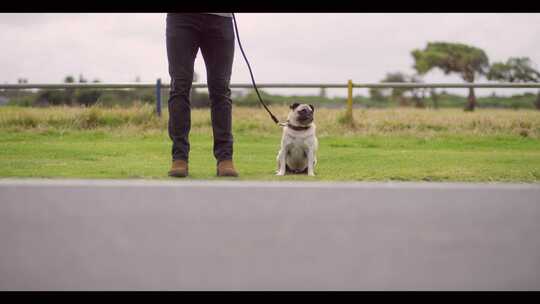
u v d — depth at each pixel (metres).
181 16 5.78
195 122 13.37
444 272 2.11
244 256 2.26
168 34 5.82
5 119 13.20
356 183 4.33
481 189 3.51
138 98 14.13
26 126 13.18
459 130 13.34
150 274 2.06
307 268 2.13
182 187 3.56
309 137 7.21
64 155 8.24
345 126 13.40
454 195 3.33
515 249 2.35
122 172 5.98
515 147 11.60
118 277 2.03
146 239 2.45
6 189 3.41
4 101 14.01
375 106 15.71
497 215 2.88
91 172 5.96
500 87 13.48
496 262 2.19
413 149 10.85
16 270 2.07
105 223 2.67
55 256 2.22
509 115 13.88
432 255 2.28
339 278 2.04
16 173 5.77
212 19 5.86
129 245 2.36
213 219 2.78
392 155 9.09
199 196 3.29
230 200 3.19
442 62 48.00
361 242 2.46
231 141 5.98
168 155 8.58
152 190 3.45
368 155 9.11
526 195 3.33
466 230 2.62
